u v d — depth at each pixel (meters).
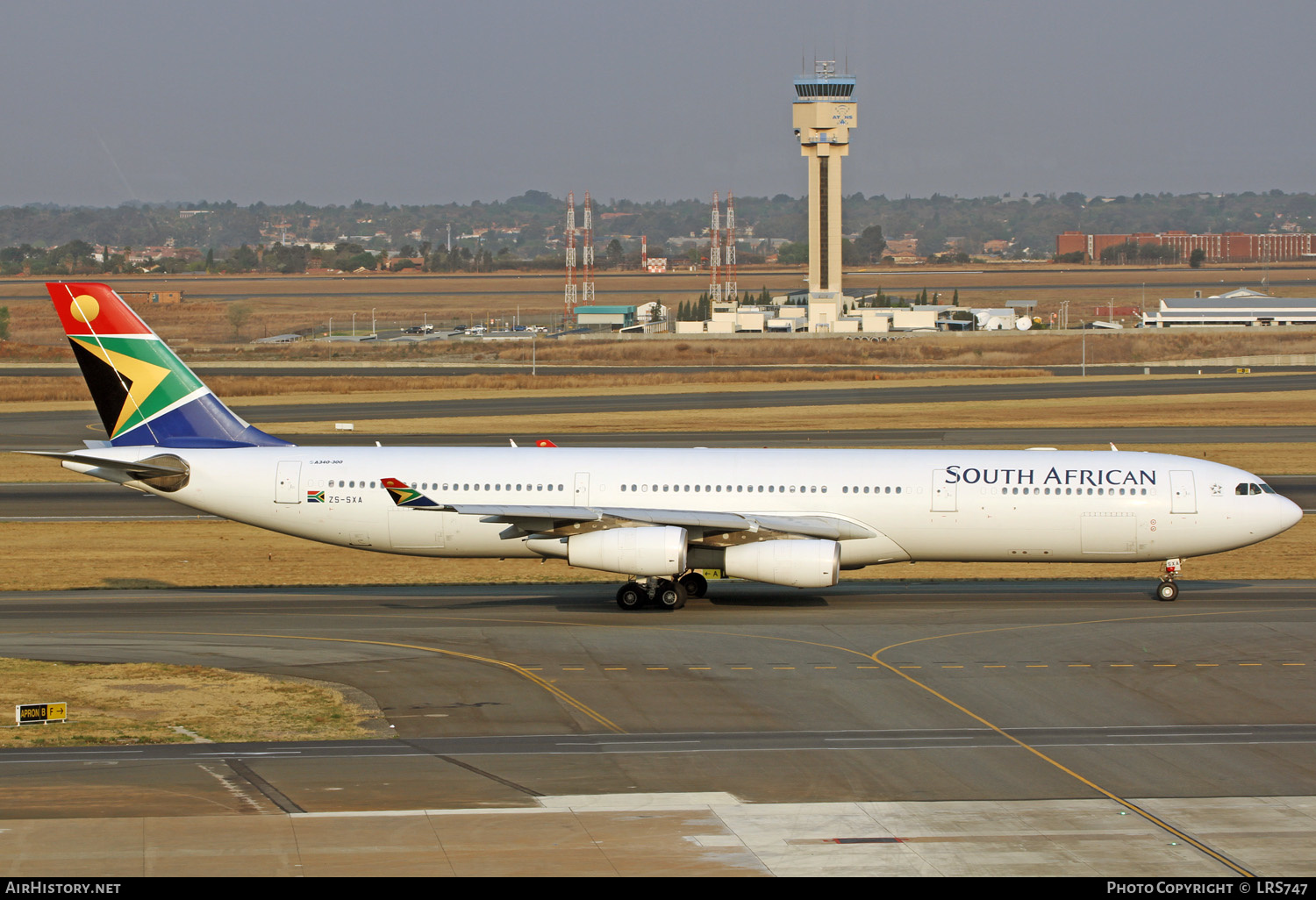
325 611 159.12
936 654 134.00
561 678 123.75
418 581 185.25
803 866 76.00
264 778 92.50
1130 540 163.75
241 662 129.75
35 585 178.88
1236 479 163.62
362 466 171.50
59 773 93.44
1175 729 107.12
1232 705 114.38
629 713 111.56
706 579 176.38
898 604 163.62
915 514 165.75
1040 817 85.12
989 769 95.94
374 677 123.88
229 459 172.38
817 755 99.44
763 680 123.25
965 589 176.25
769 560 157.88
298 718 109.50
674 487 167.75
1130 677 124.12
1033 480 165.12
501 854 77.19
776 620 152.62
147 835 79.75
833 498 166.38
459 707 113.38
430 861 75.81
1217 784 92.38
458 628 148.00
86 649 135.88
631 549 155.75
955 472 166.50
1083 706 114.19
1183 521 162.38
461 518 169.12
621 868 75.19
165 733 104.31
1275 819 84.69
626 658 132.25
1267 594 169.88
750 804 87.50
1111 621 150.75
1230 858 77.88
